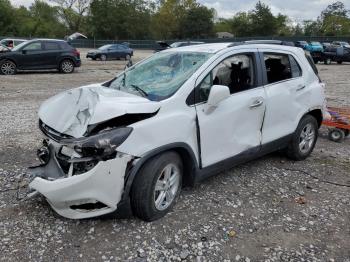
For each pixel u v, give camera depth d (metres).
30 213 4.02
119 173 3.46
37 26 76.81
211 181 4.98
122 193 3.57
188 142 4.00
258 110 4.85
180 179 4.12
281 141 5.39
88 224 3.84
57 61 19.25
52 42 19.12
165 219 3.98
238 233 3.83
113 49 33.84
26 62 18.39
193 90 4.10
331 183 5.18
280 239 3.77
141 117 3.69
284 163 5.82
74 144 3.39
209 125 4.20
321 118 6.13
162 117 3.78
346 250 3.64
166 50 5.11
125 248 3.51
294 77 5.57
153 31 86.50
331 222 4.13
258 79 4.95
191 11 82.94
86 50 55.81
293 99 5.44
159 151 3.71
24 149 6.08
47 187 3.48
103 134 3.42
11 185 4.69
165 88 4.14
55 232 3.71
